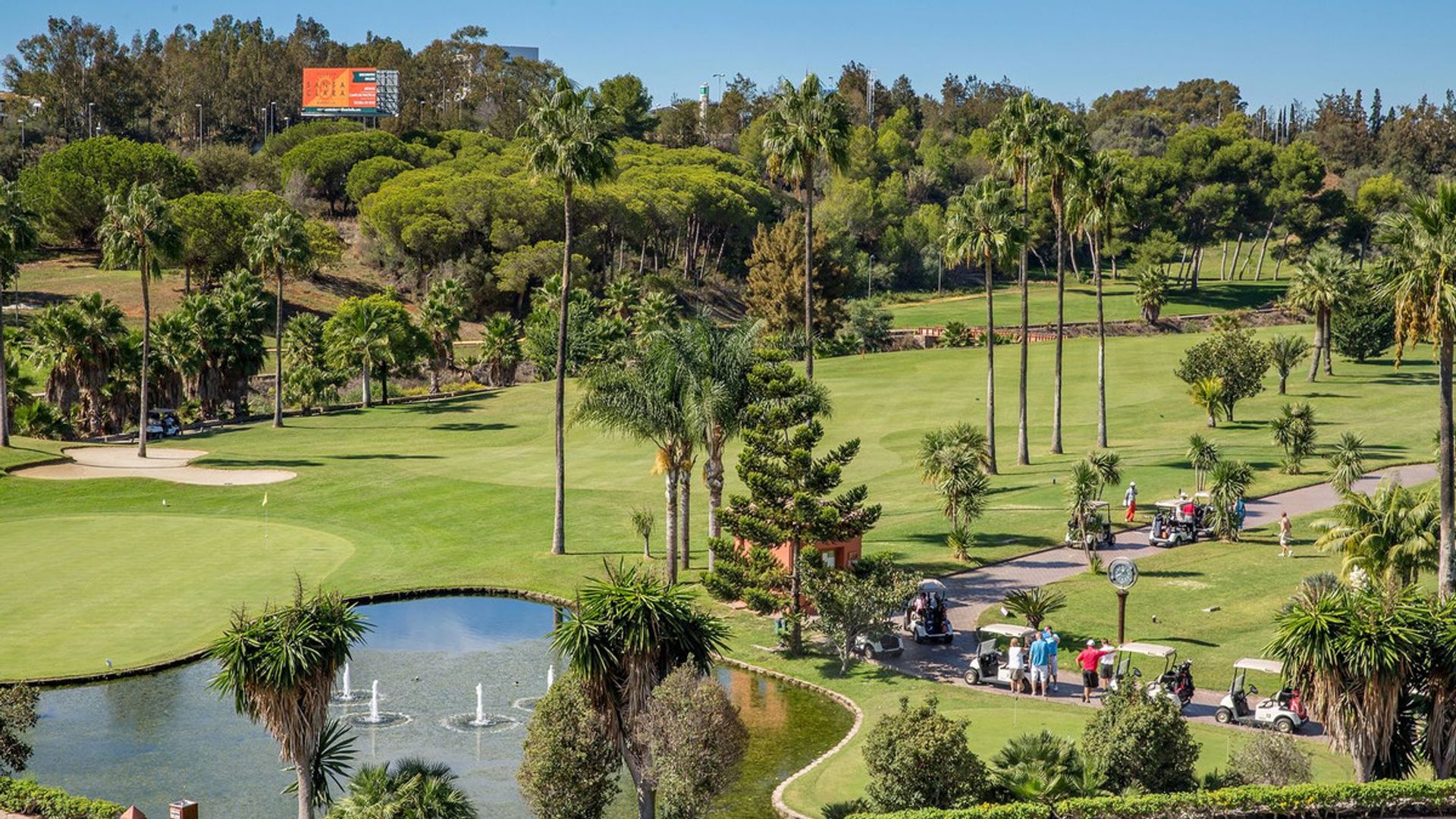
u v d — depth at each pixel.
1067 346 117.38
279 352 94.31
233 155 191.38
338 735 27.66
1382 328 99.69
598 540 56.28
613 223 161.25
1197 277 185.50
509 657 41.50
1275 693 34.41
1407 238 35.34
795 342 52.09
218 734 33.75
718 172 189.50
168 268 141.88
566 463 75.19
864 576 41.22
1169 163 183.75
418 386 123.12
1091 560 47.88
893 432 79.88
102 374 88.62
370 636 43.78
